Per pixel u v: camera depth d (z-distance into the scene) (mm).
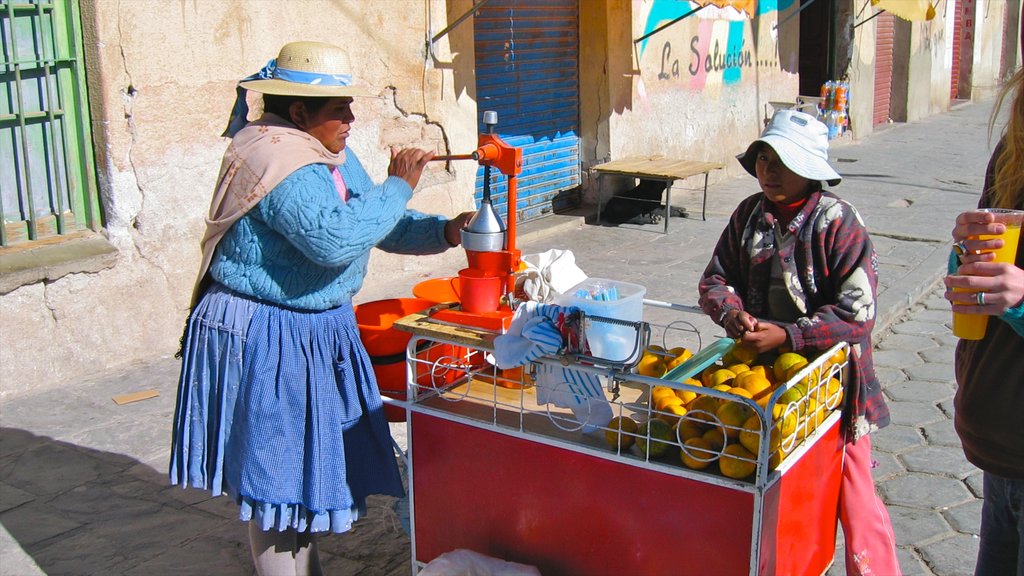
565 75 9156
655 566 2490
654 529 2471
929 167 12406
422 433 2838
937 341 5969
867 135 15703
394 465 2928
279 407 2652
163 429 4590
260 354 2652
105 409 4805
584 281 2846
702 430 2455
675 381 2428
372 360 3023
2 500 3906
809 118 2732
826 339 2582
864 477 2902
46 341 5047
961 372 2418
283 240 2625
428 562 2928
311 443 2697
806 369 2463
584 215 9242
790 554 2568
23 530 3678
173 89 5445
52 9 5008
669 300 6652
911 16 12055
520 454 2656
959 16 21016
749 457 2334
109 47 5113
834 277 2688
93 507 3871
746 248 2844
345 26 6398
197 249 5707
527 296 2898
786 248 2732
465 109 7574
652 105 10039
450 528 2857
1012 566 2430
